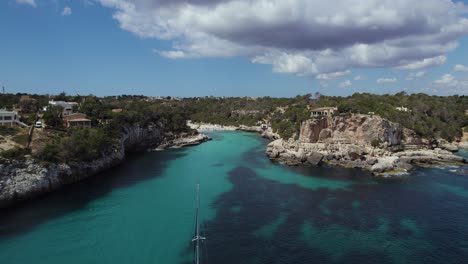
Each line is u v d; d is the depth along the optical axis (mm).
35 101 126062
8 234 44906
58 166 66812
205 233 45281
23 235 44625
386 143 97438
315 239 43312
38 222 49094
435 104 148000
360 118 100000
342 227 47188
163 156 108938
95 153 79125
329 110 124000
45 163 63719
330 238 43625
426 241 42938
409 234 44969
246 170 86188
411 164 90938
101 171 82062
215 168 88875
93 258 38688
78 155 73250
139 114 121562
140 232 45781
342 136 102812
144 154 113250
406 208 55094
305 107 172000
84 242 42719
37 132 76625
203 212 53469
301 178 76625
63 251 40312
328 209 54625
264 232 45500
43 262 37812
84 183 71250
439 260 38312
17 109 115188
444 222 49094
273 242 42406
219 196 62219
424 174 80188
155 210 54500
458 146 125688
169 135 138000
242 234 44875
